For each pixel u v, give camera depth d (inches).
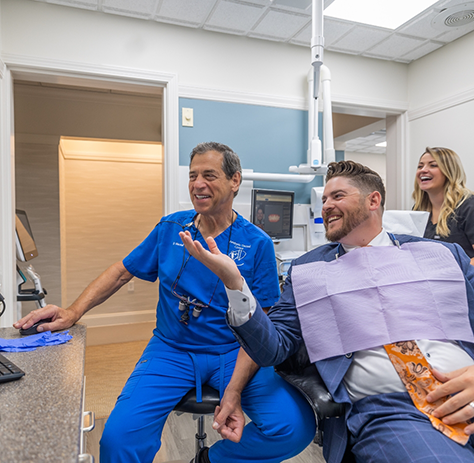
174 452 69.1
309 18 95.9
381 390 36.6
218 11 92.7
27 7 88.0
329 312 39.6
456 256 41.6
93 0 88.0
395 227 65.7
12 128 90.4
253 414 42.7
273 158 109.3
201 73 102.0
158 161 178.5
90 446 69.7
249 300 36.3
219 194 50.1
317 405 36.2
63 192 157.3
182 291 50.8
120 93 143.0
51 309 45.5
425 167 89.6
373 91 121.0
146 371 46.6
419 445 31.0
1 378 29.5
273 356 38.0
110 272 54.3
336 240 43.9
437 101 115.3
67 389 28.6
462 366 35.7
